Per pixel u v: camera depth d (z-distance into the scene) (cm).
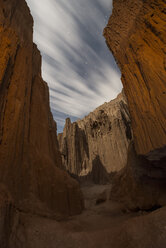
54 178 1128
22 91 1028
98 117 4884
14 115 878
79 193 1404
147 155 771
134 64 923
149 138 741
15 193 713
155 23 739
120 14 1127
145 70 799
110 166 3866
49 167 1139
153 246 435
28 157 939
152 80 740
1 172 679
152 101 737
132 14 965
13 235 498
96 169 4153
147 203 1036
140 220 594
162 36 695
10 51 890
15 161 798
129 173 1436
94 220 1090
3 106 801
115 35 1214
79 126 6234
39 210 812
